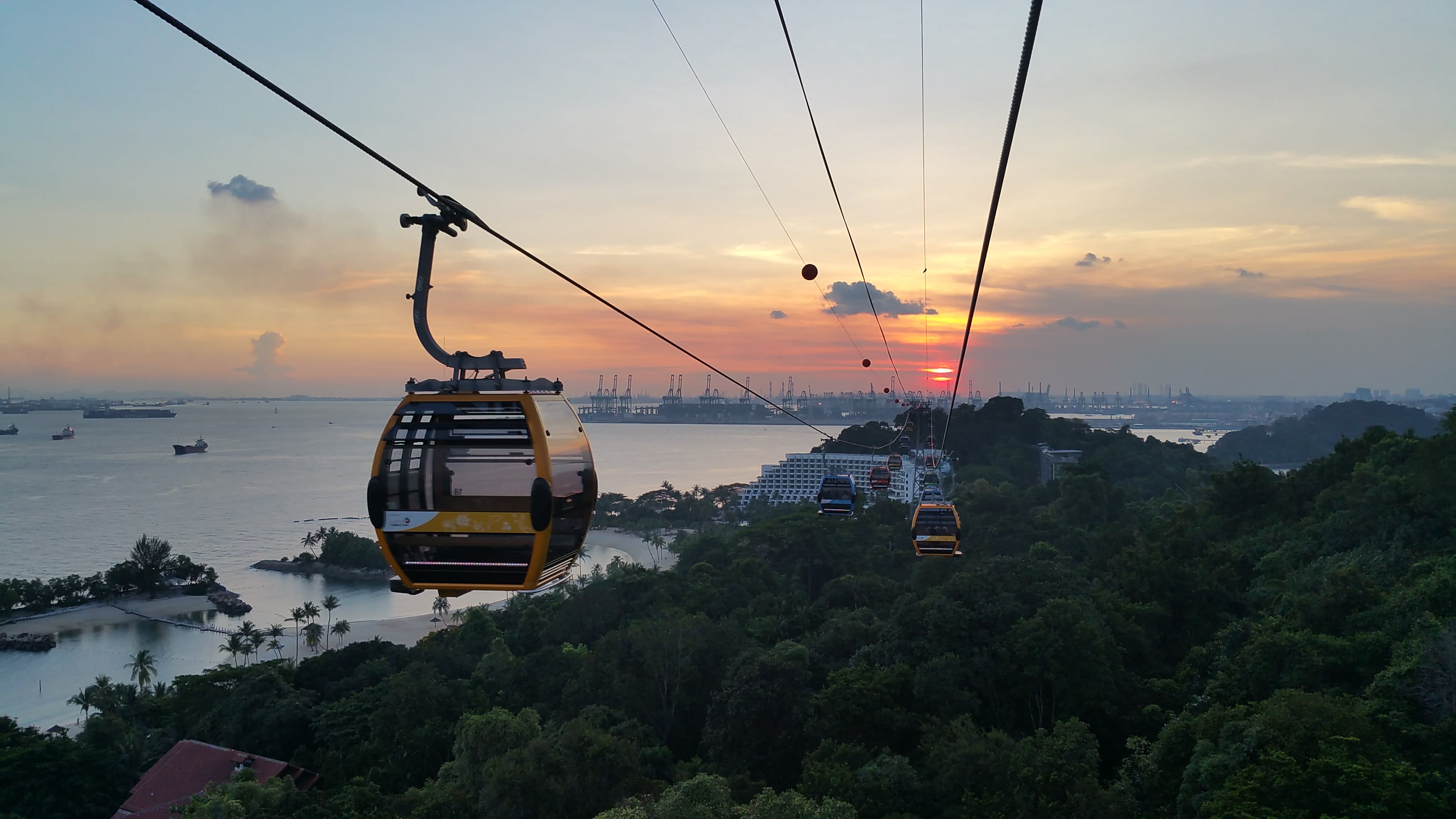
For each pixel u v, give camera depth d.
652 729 60.25
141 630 130.75
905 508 129.50
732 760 50.91
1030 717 47.34
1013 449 188.38
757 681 53.53
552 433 10.70
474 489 10.30
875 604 79.19
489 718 51.00
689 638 65.19
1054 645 45.62
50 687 103.81
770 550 117.44
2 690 102.62
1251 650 39.28
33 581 143.50
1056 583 55.44
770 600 88.06
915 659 50.91
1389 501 54.06
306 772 59.25
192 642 124.38
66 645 122.50
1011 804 33.50
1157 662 51.97
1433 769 26.05
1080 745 36.09
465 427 10.42
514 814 43.97
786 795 33.31
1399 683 30.44
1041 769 33.84
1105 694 44.84
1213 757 29.17
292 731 67.44
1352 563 49.41
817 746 48.69
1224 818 24.78
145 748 70.44
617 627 88.44
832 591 82.06
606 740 46.91
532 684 70.06
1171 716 40.44
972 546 95.94
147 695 89.62
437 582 10.55
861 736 46.03
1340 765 24.58
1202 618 57.31
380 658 82.44
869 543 112.62
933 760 39.06
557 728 58.22
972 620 51.03
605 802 44.66
